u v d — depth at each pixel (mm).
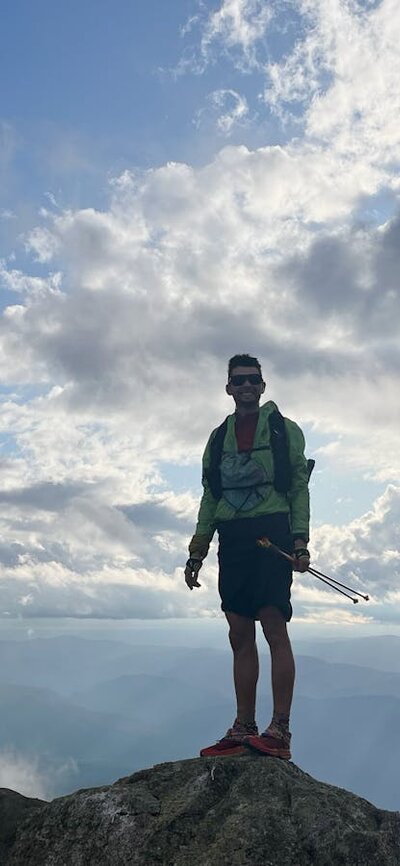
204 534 2920
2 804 2568
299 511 2730
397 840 2209
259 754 2570
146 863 2119
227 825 2139
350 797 2385
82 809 2332
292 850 2078
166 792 2367
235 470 2781
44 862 2266
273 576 2703
